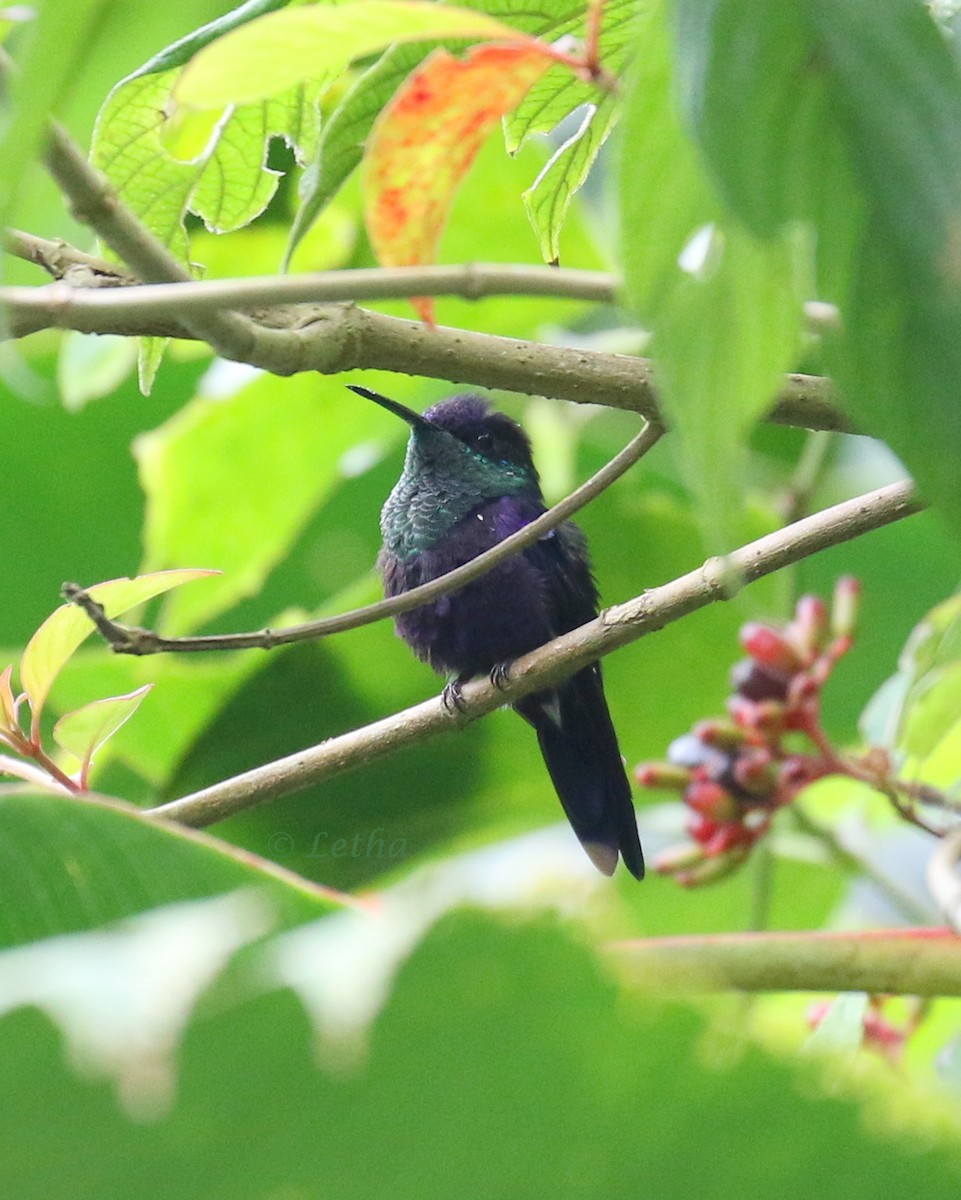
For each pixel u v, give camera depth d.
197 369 12.23
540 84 4.39
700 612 9.92
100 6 2.38
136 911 3.29
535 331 9.91
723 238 2.46
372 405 10.26
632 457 5.27
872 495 5.67
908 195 2.12
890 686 6.76
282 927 2.20
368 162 3.36
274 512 10.37
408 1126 2.51
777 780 5.75
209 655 12.02
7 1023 2.26
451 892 2.30
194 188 5.02
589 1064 2.51
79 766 5.54
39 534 12.53
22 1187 2.44
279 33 2.87
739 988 3.02
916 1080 2.84
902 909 7.71
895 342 2.11
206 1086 2.36
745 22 2.18
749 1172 2.61
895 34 2.16
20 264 8.08
